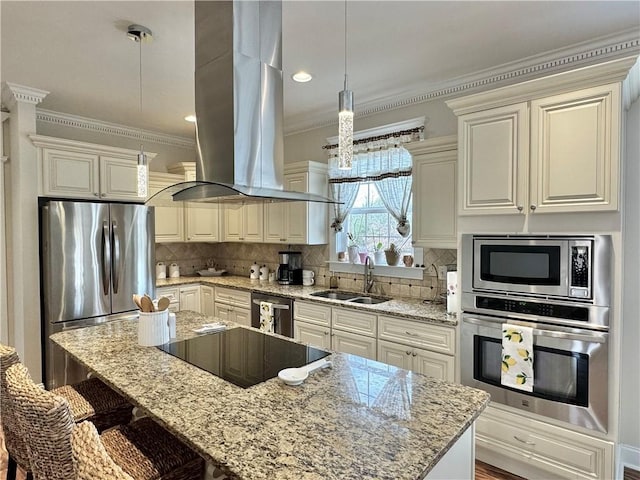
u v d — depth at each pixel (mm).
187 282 4512
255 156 1938
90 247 3436
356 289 3869
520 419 2264
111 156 3787
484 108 2406
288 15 2189
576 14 2188
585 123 2041
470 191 2473
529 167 2229
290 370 1622
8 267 3535
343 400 1403
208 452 1064
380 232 3773
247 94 1895
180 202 2252
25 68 2922
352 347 3119
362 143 3764
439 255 3281
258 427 1201
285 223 4125
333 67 2889
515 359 2244
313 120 4164
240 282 4418
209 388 1493
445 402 1396
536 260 2203
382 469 996
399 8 2129
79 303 3377
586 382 2045
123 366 1721
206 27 1928
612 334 1981
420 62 2812
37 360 3344
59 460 1244
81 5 2109
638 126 2367
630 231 2414
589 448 2043
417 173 3057
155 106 3818
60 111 3973
